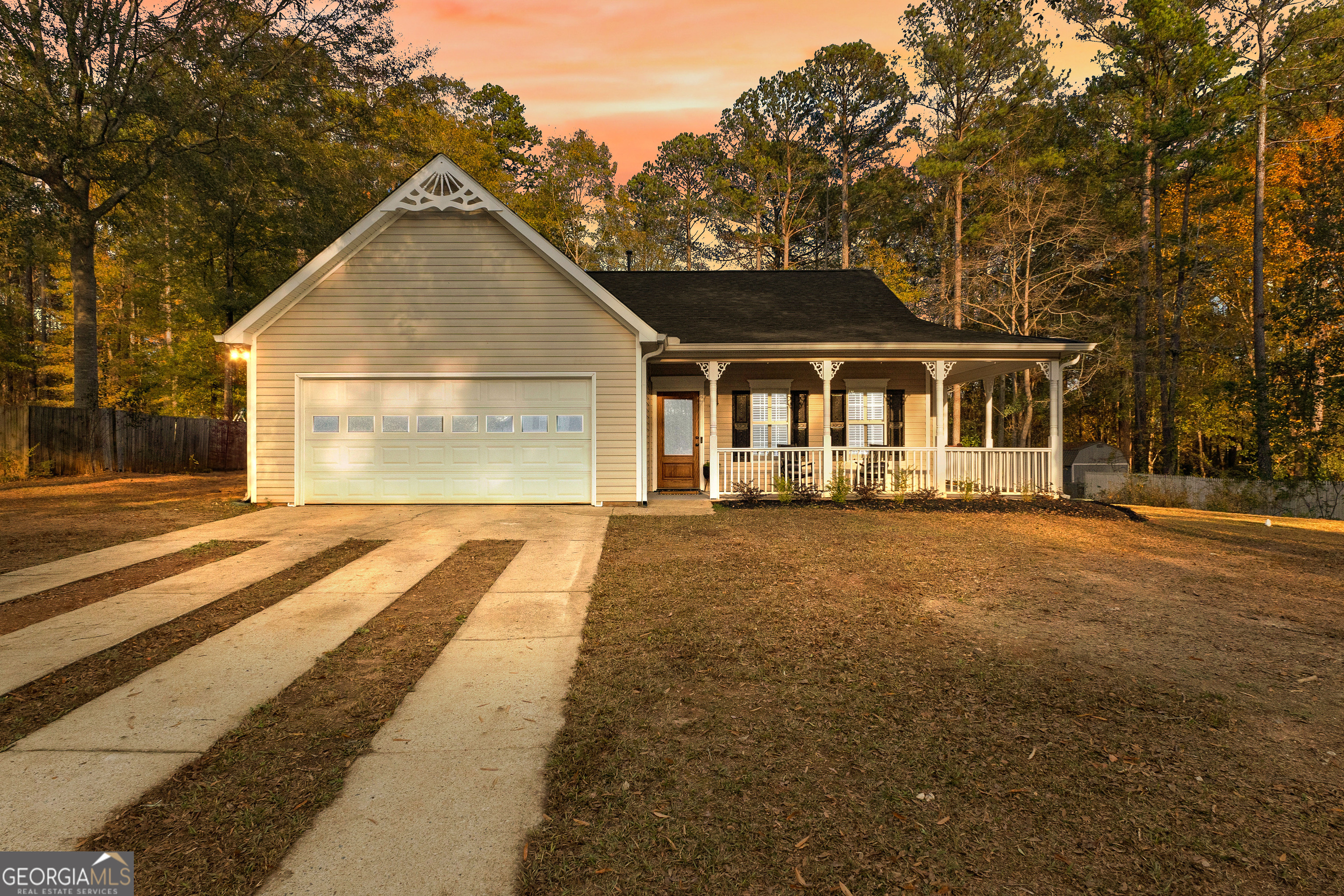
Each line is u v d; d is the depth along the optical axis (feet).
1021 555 28.60
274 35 71.82
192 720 13.10
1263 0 70.85
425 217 42.65
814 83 118.83
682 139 135.64
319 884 8.54
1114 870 8.80
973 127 92.99
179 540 30.37
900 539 31.94
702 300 56.95
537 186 147.33
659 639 17.83
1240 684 14.92
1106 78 80.07
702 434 52.49
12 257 66.18
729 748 12.03
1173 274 85.35
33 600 20.94
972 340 45.70
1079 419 118.62
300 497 42.06
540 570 25.38
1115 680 15.07
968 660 16.25
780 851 9.19
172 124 59.72
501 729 12.84
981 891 8.41
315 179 70.44
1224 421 84.38
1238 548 31.73
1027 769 11.30
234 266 76.64
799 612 20.07
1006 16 91.35
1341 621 19.67
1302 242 74.43
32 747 11.92
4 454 53.93
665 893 8.41
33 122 53.57
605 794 10.62
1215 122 71.61
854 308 55.67
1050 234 91.04
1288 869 8.84
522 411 42.96
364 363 42.32
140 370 103.04
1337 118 73.36
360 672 15.64
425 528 33.73
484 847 9.30
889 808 10.18
